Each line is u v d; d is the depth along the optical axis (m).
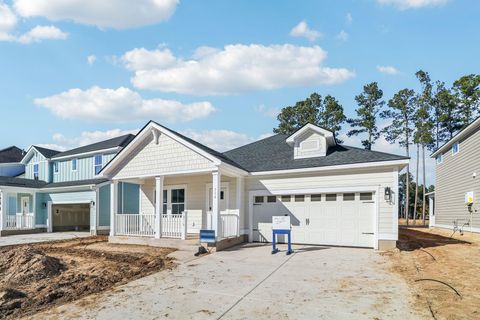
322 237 13.57
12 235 21.42
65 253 12.43
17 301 6.65
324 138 14.66
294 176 14.25
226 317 5.76
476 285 7.18
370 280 7.97
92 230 21.05
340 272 8.87
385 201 12.53
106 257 11.39
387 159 12.48
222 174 14.16
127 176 15.51
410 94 43.69
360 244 12.85
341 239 13.20
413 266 9.27
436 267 9.02
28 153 28.03
